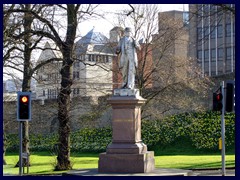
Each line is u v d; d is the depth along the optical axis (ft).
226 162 111.55
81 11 107.65
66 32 107.24
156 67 128.47
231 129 143.43
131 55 81.00
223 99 74.13
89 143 162.30
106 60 143.02
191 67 153.99
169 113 156.56
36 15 104.83
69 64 106.22
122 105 79.15
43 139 168.25
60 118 106.42
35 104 163.94
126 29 81.87
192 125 150.30
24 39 111.04
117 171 77.61
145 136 155.12
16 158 148.56
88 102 158.81
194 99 149.79
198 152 143.33
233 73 144.25
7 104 155.84
